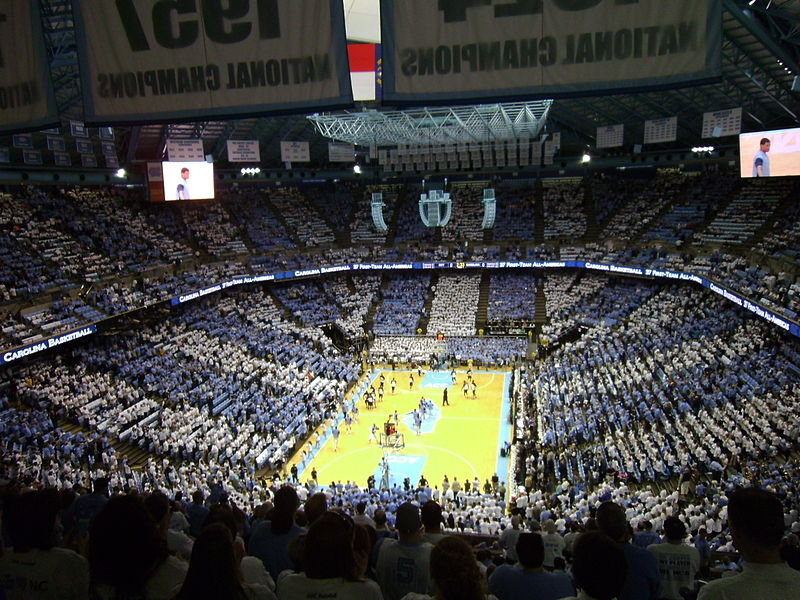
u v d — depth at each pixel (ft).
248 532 39.45
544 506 91.66
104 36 41.34
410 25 37.99
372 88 103.71
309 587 16.93
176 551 29.37
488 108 148.46
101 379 138.51
